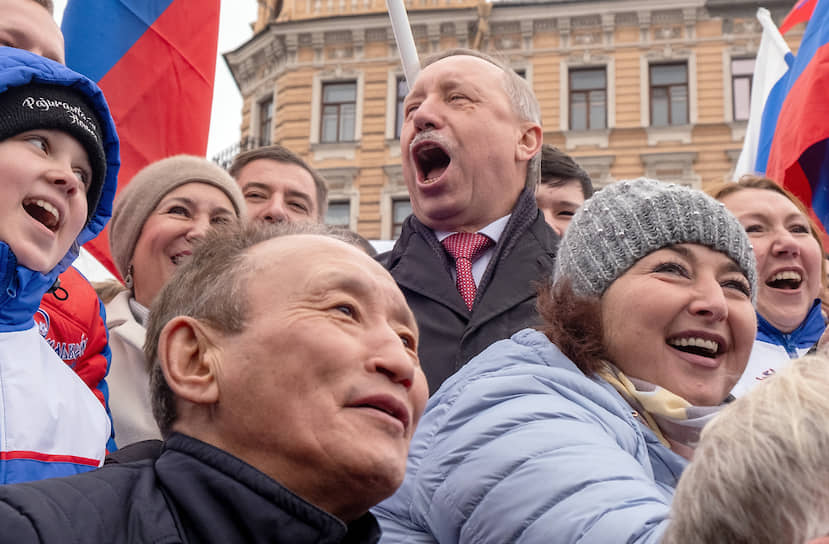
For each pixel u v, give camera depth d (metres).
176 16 3.82
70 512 1.17
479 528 1.47
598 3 20.17
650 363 1.90
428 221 2.71
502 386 1.68
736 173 4.78
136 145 3.66
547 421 1.56
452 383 1.84
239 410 1.29
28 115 1.90
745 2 19.91
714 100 19.80
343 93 21.00
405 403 1.32
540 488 1.44
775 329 3.13
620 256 1.94
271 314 1.32
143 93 3.71
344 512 1.32
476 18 20.39
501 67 2.92
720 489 0.98
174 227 2.85
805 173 4.00
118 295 2.88
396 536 1.66
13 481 1.76
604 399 1.74
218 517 1.21
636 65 20.09
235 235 1.48
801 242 3.16
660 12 20.11
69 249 2.12
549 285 2.10
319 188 3.79
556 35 20.44
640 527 1.29
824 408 0.97
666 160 19.72
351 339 1.31
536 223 2.70
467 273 2.58
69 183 1.92
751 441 0.98
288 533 1.21
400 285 2.55
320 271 1.36
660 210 1.95
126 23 3.73
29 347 1.93
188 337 1.36
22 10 2.46
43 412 1.88
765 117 4.51
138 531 1.19
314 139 20.72
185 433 1.33
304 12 21.34
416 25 20.73
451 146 2.68
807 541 0.94
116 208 2.99
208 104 3.86
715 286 1.92
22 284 1.87
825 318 3.28
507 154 2.73
